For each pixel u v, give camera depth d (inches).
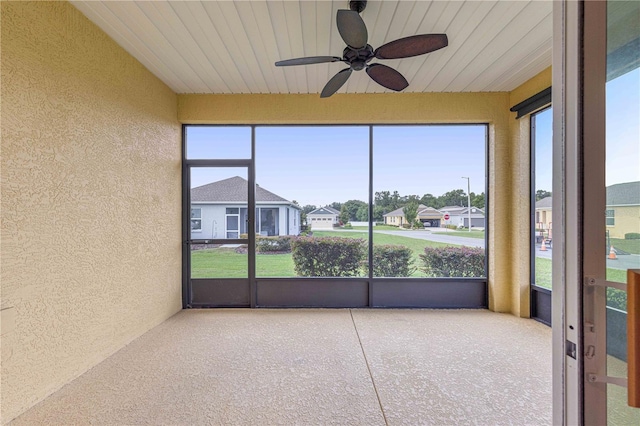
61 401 77.1
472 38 101.9
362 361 98.0
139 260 118.3
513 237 144.9
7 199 69.4
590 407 31.4
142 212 120.3
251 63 120.0
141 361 97.8
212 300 155.5
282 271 156.4
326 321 134.5
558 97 33.8
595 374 31.4
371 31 98.5
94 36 94.6
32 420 70.3
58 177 82.1
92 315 94.1
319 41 105.0
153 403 76.6
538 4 85.5
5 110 68.9
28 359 74.3
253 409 74.6
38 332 76.7
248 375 89.7
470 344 110.6
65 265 84.4
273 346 109.0
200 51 110.7
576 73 32.2
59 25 82.0
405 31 98.3
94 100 94.9
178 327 127.4
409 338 115.8
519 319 137.2
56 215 81.6
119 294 106.5
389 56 89.0
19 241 72.1
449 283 153.8
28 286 74.2
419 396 79.7
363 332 121.8
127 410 74.0
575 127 32.3
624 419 31.6
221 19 92.3
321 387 83.7
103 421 70.3
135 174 115.8
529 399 78.4
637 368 27.7
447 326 128.3
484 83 137.8
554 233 34.6
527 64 120.6
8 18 69.4
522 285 139.9
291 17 91.7
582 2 31.9
